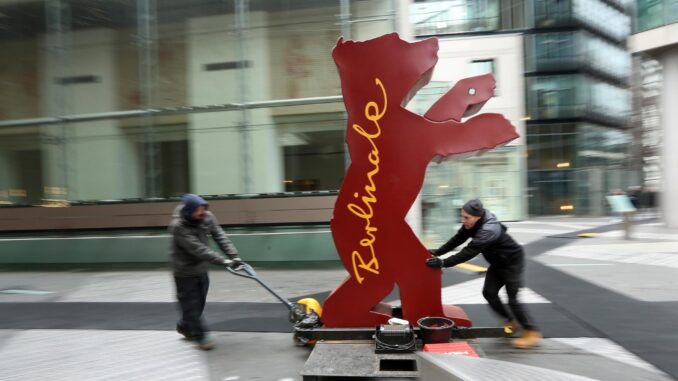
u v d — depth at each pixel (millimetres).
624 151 32406
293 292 7164
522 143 20562
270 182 9898
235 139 9984
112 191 10461
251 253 9367
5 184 10859
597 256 9859
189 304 4594
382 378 3490
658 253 10047
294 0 9805
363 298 4441
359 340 4289
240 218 9617
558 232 15836
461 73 21156
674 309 5508
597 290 6570
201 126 10109
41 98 10742
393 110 4363
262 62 9930
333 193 9492
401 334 3918
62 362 4344
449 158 4500
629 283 7008
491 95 4445
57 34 10500
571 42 27438
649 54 16266
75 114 10586
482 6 21594
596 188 27609
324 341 4289
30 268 10148
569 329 4863
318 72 9758
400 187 4379
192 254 4473
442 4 21781
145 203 10094
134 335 5137
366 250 4430
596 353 4195
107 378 3943
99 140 10492
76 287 8008
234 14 9945
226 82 10031
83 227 10266
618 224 19016
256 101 9945
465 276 8031
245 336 5004
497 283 4504
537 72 27688
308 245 9211
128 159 10406
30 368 4207
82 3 10500
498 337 4320
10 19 10758
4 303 6844
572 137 27641
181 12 10180
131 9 10320
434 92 11461
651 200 32188
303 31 9789
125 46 10367
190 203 4488
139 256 9812
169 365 4211
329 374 3527
